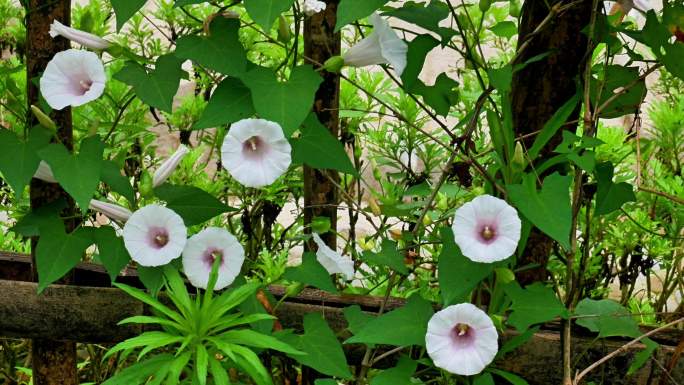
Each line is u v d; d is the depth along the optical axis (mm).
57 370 1340
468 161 1214
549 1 1250
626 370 1260
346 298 1318
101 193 1591
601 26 1240
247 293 1182
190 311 1158
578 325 1283
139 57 1212
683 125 1584
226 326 1166
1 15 1648
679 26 1183
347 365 1206
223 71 1152
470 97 1553
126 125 1365
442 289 1116
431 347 1100
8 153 1188
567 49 1256
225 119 1156
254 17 1063
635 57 1285
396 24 2334
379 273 1507
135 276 1312
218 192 1589
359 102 1593
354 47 1181
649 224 1570
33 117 1275
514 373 1260
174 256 1177
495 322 1166
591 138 1136
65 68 1160
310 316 1232
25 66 1361
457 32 1216
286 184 1574
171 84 1173
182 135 1617
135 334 1299
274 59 1601
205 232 1189
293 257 1830
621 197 1239
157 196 1243
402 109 1570
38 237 1314
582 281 1436
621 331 1234
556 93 1270
